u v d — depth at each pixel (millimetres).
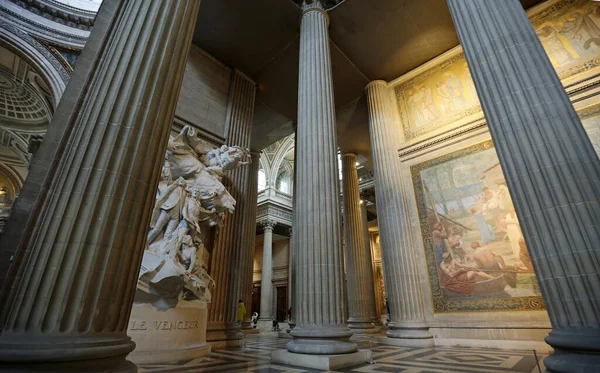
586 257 2738
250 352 5660
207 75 8992
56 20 10844
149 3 3359
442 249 7598
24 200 2711
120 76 2908
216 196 6320
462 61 8852
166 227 5246
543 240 3020
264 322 17547
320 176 5180
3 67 11102
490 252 6887
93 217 2354
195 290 5098
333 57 9594
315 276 4582
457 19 4547
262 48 9273
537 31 7531
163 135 3041
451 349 6113
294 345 4363
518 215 3311
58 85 10188
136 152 2717
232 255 7434
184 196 5625
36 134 14203
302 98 6059
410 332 6980
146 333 4273
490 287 6691
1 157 16797
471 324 6707
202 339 5234
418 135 9039
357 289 11859
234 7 8125
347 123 12797
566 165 3068
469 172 7684
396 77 10281
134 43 3096
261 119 12695
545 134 3262
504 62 3775
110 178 2521
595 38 6668
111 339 2205
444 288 7316
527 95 3496
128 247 2508
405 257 7785
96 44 3334
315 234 4805
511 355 5141
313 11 7375
